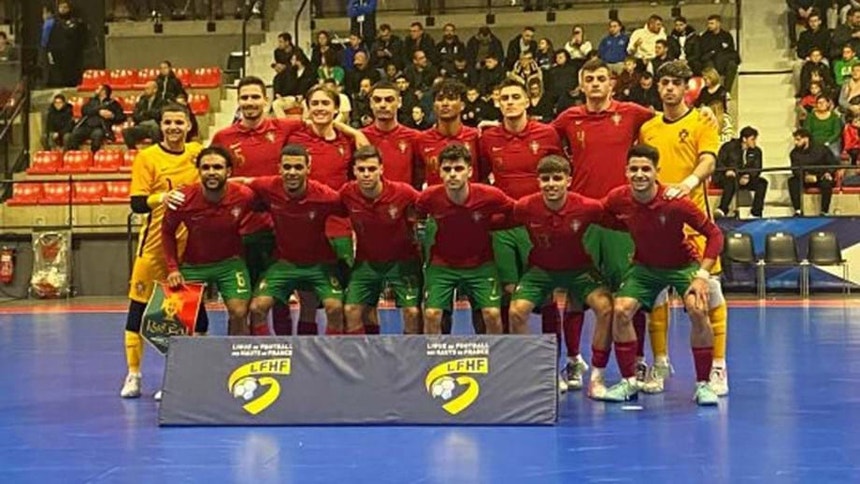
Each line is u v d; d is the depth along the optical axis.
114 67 21.52
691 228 6.50
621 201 6.23
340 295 6.68
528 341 5.94
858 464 4.77
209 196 6.40
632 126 6.85
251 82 6.92
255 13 21.41
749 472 4.64
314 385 5.89
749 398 6.52
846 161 15.23
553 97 16.53
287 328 7.19
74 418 6.09
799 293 14.62
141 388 7.15
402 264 6.66
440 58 18.05
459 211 6.34
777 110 17.66
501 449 5.14
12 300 15.95
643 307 6.55
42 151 18.08
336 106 7.04
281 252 6.66
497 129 6.90
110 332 11.05
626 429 5.60
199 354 6.01
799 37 17.86
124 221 16.69
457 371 5.88
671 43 17.09
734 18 19.73
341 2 21.53
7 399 6.78
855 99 15.51
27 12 21.27
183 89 17.81
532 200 6.35
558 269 6.50
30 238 16.52
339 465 4.84
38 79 20.05
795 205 15.00
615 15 18.88
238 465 4.86
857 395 6.59
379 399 5.84
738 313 12.18
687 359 8.38
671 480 4.51
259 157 6.93
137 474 4.71
